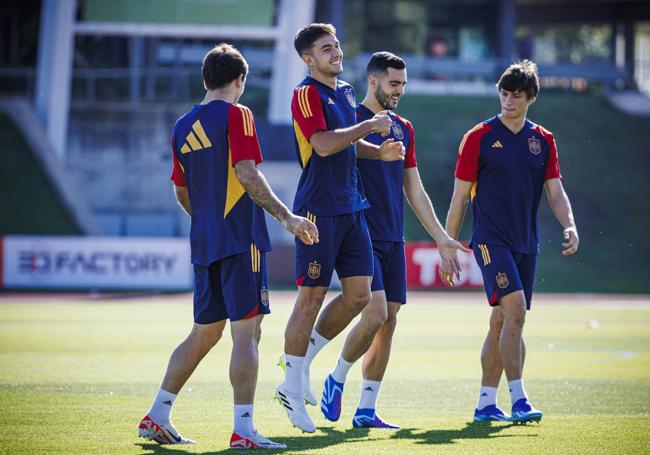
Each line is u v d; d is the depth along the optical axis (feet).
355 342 72.79
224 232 62.95
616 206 409.90
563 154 442.91
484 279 77.30
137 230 373.61
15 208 365.20
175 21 388.98
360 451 61.26
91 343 141.59
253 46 503.20
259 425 73.87
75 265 301.22
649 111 498.28
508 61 525.75
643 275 356.79
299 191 70.90
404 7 554.87
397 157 69.97
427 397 90.79
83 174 397.80
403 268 76.59
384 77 77.20
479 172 78.28
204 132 64.08
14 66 509.76
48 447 62.95
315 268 69.21
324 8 527.81
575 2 620.90
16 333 157.89
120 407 81.41
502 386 100.53
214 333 65.41
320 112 68.64
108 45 484.74
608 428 72.08
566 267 358.84
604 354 132.57
